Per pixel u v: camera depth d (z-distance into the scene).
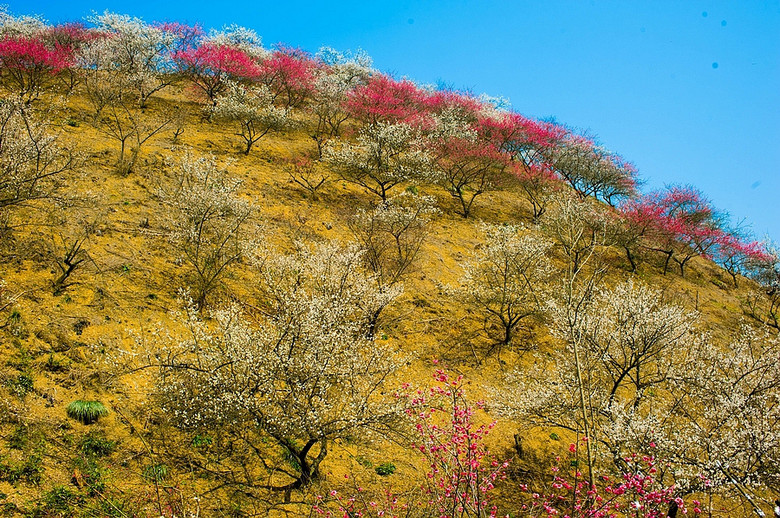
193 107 28.97
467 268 18.92
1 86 23.55
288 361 9.88
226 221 16.45
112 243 15.02
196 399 9.36
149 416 10.32
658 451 10.14
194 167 17.92
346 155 23.91
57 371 10.60
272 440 10.66
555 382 13.59
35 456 8.61
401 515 9.05
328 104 30.78
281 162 24.78
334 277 14.38
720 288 25.39
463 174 26.92
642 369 15.26
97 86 23.72
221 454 10.15
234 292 15.04
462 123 33.09
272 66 31.98
